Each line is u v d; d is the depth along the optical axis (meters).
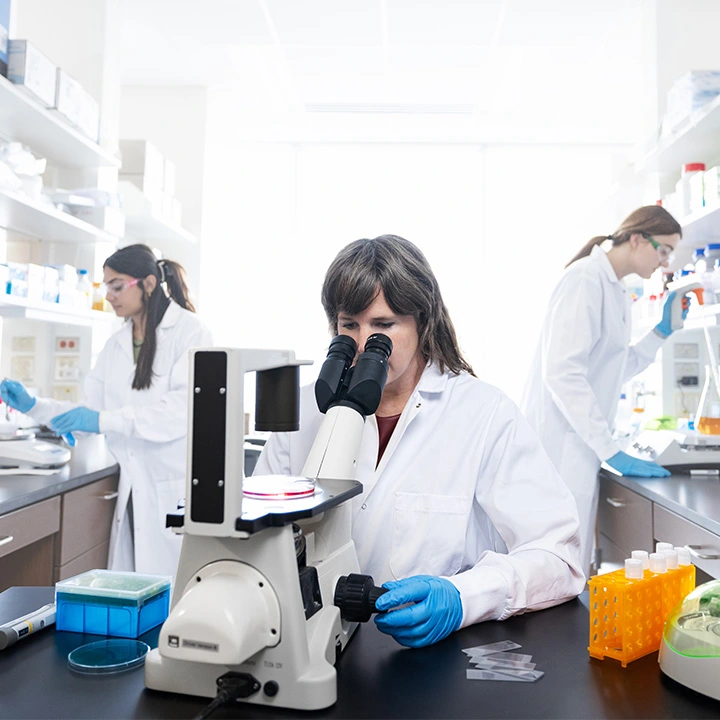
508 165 5.32
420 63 4.12
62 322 2.89
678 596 0.97
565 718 0.75
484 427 1.35
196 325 2.88
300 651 0.77
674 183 3.23
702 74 2.68
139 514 2.66
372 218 5.30
